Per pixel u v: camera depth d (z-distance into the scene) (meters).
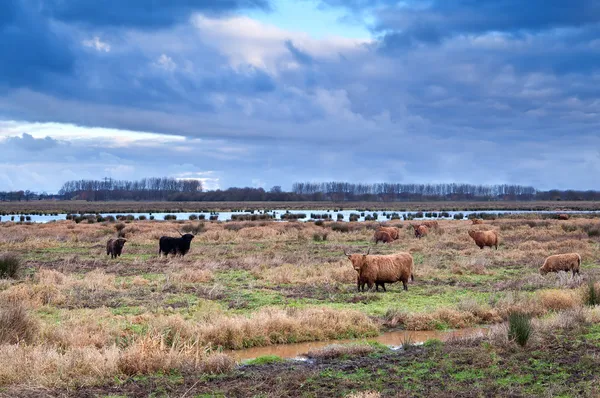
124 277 21.44
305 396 8.52
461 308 15.47
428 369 9.97
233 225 50.53
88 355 9.90
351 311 14.41
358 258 18.25
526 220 59.91
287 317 13.52
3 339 10.68
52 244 33.88
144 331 12.02
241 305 16.08
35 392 8.66
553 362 10.15
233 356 11.45
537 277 20.81
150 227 47.62
